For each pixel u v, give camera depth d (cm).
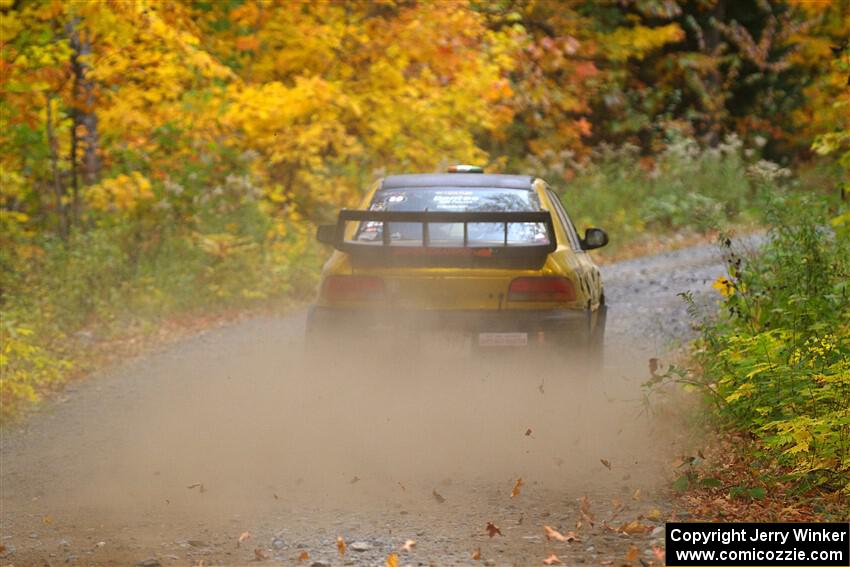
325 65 4366
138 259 3406
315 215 4166
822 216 2109
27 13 3606
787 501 1388
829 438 1431
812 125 6531
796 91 6900
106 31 3575
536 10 5859
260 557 1264
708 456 1597
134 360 2611
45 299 2931
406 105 4281
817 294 1850
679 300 3167
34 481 1675
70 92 3547
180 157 3803
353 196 4109
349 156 4353
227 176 3816
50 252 3247
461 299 1862
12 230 3347
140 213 3531
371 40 4319
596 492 1479
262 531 1366
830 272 1917
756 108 7019
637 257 4484
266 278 3428
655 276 3731
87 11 3494
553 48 5084
